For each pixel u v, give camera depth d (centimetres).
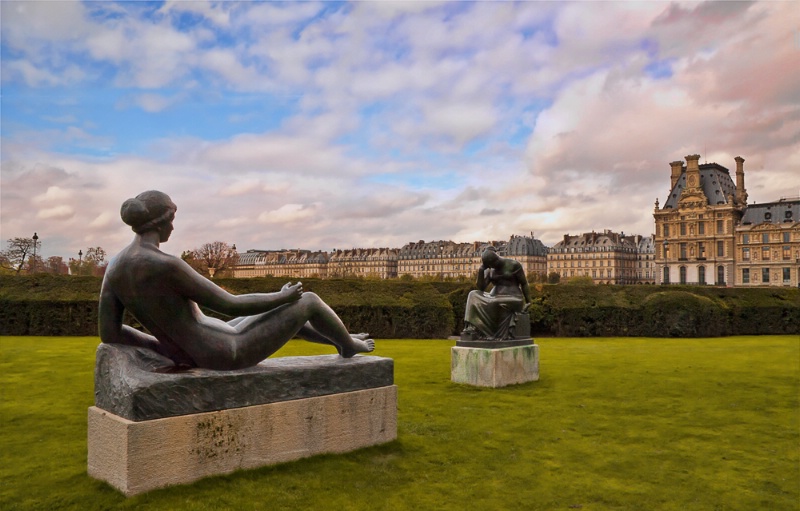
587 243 14362
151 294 486
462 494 526
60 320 2116
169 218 515
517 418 823
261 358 548
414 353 1644
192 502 457
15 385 1002
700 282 10919
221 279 2423
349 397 607
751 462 637
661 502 521
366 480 540
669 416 846
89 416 515
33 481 515
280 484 508
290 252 18612
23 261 5438
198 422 493
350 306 2267
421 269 15925
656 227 11575
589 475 589
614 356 1596
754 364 1420
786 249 10119
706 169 11244
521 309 1160
